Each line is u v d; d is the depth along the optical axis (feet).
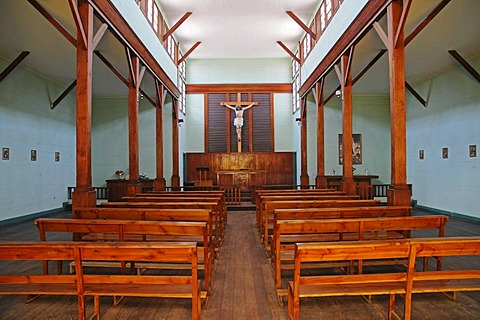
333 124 42.29
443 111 30.45
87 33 15.96
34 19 19.93
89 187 15.94
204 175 45.50
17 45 23.89
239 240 19.56
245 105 46.03
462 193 27.91
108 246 7.98
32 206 28.99
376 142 42.78
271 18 34.99
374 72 32.99
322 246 7.70
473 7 18.76
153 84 36.55
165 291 8.45
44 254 8.04
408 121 36.06
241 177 39.27
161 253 8.04
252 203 34.42
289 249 12.44
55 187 32.55
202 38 39.81
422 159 33.60
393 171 16.12
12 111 26.68
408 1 14.97
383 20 20.35
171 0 31.45
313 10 33.40
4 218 25.53
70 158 35.42
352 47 22.13
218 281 12.60
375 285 8.61
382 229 11.27
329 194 23.06
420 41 23.54
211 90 46.29
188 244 8.03
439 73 30.99
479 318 9.55
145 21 27.22
